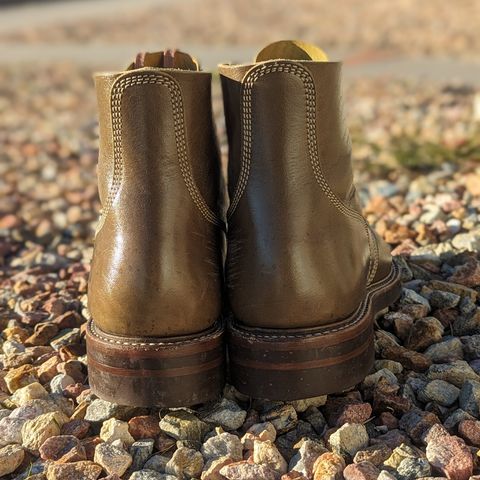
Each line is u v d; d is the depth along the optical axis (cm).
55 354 43
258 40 207
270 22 247
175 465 32
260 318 33
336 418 35
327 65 33
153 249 32
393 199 67
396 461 31
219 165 37
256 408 36
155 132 32
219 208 36
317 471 30
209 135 35
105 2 372
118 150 33
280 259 33
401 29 210
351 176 36
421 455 31
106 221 34
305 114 33
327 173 34
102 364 33
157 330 32
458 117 100
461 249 52
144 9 321
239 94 33
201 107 34
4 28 275
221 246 36
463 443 31
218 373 34
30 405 36
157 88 32
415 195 68
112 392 33
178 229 33
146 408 36
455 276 47
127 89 32
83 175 88
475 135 83
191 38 219
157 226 32
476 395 35
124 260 32
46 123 122
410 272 48
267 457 31
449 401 36
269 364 33
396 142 86
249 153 33
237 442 33
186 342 33
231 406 35
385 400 35
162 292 32
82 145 103
